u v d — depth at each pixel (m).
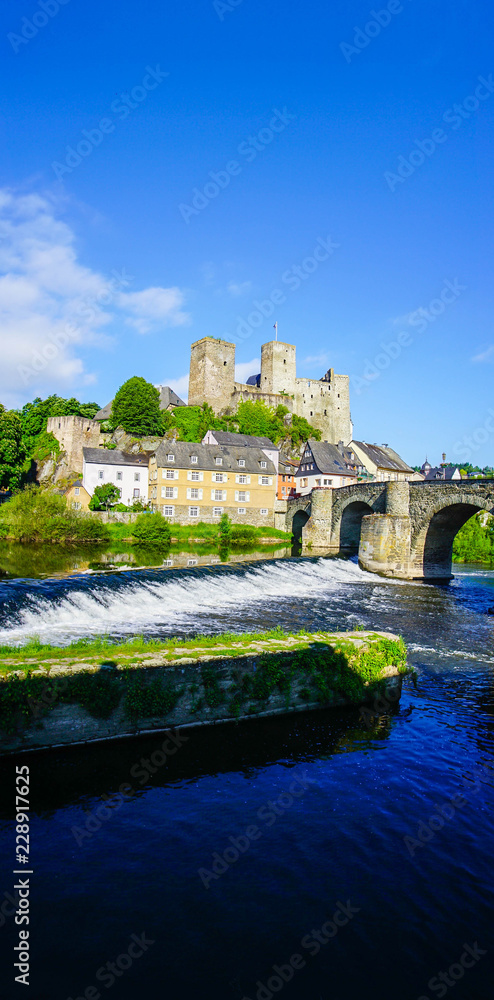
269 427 115.25
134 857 9.65
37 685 12.17
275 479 85.38
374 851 9.97
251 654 14.82
